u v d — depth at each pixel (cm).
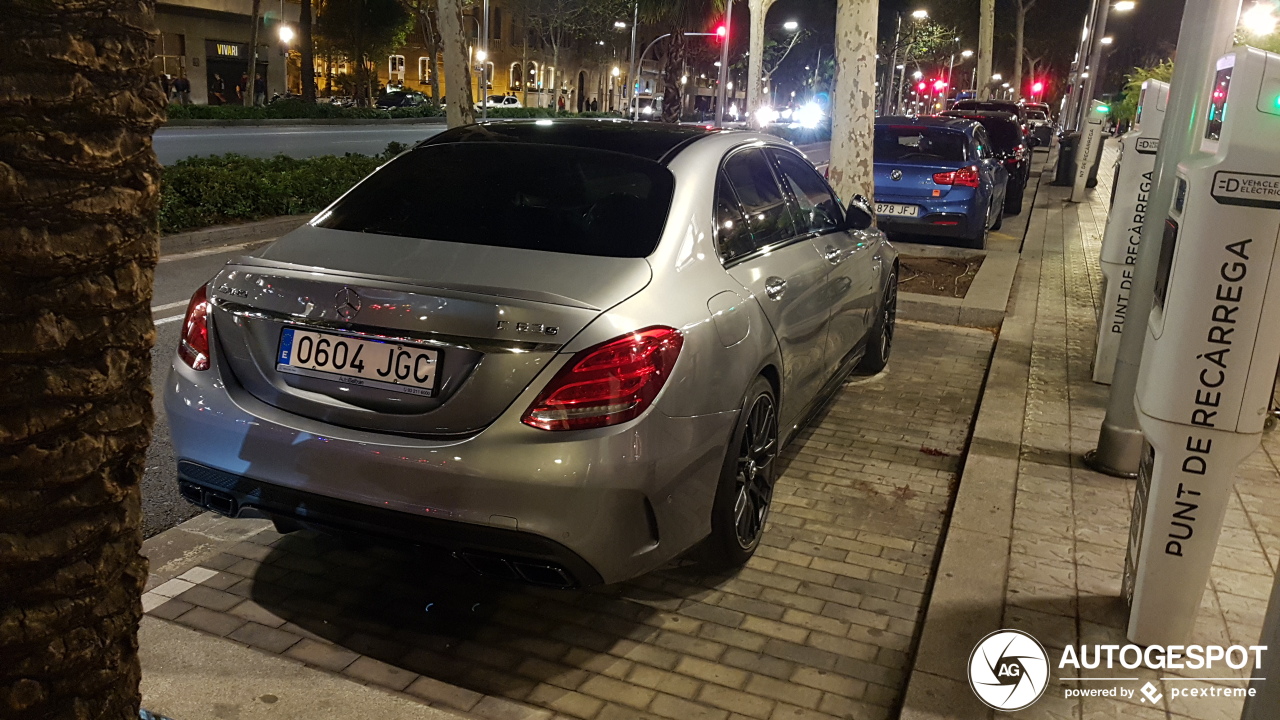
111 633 165
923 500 455
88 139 141
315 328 297
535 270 303
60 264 141
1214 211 271
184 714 268
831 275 463
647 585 363
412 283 292
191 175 1146
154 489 436
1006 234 1448
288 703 276
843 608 353
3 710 156
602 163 370
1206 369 283
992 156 1389
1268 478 473
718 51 3884
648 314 296
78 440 150
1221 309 275
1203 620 334
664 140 396
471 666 309
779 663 317
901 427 560
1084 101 3173
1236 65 260
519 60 7888
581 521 277
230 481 304
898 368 689
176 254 1002
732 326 334
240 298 309
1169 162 433
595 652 320
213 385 308
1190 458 291
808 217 478
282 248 331
